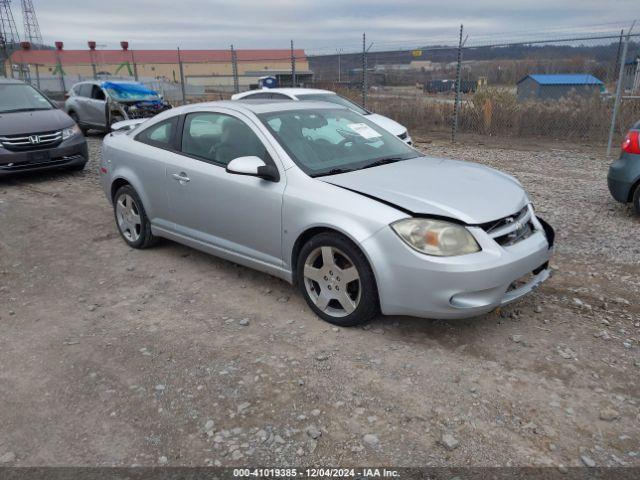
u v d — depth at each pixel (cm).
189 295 437
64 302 432
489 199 359
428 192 359
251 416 283
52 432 277
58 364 339
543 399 291
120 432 274
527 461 248
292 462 250
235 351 346
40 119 899
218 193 434
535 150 1171
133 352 349
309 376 316
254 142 420
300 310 403
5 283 477
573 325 372
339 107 502
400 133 1031
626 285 439
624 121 1266
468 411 282
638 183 608
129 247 559
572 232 577
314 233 379
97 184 869
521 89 1484
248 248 429
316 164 400
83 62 4747
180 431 273
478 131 1465
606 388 301
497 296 333
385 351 341
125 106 1434
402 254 329
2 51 3916
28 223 655
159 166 490
